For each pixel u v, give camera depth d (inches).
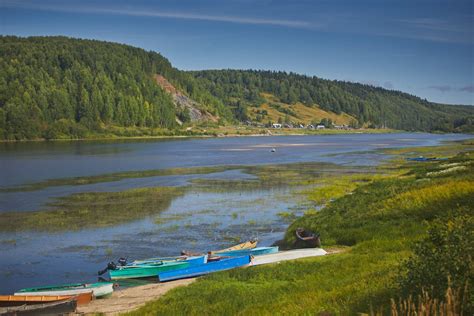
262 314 609.3
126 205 1886.1
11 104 7140.8
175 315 687.7
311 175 2837.1
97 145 6092.5
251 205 1884.8
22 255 1226.0
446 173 1801.2
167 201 1974.7
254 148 5743.1
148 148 5565.9
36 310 789.9
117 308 818.2
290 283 796.6
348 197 1641.2
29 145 5900.6
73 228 1507.1
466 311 426.9
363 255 898.1
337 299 601.0
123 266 1053.8
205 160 3907.5
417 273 514.3
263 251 1158.3
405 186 1561.3
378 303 531.2
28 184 2455.7
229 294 764.0
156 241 1359.5
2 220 1616.6
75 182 2532.0
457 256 496.7
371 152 4923.7
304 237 1165.7
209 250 1269.7
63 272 1094.4
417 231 1014.4
